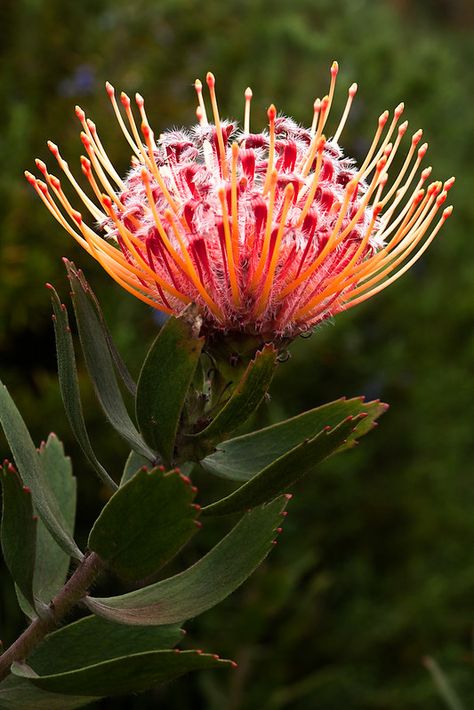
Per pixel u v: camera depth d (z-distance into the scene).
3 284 3.71
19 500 1.51
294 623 3.85
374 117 5.51
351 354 4.72
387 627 4.22
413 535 4.60
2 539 1.55
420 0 13.91
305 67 5.77
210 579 1.70
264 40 5.78
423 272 5.77
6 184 3.80
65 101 4.38
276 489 1.55
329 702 4.03
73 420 1.62
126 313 4.00
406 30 9.67
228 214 1.54
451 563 4.69
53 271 3.87
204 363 1.74
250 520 1.72
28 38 4.61
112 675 1.49
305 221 1.54
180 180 1.61
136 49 4.97
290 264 1.54
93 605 1.66
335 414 1.82
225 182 1.54
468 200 6.28
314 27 7.14
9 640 3.50
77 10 4.86
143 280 1.63
